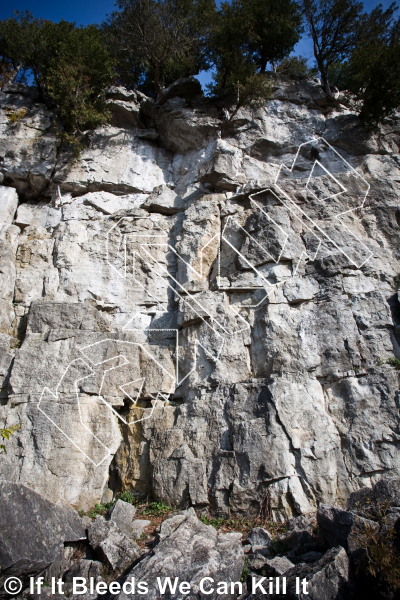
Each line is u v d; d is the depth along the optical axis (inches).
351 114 627.8
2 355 460.4
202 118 634.2
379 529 258.5
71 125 618.5
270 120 637.9
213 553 268.8
